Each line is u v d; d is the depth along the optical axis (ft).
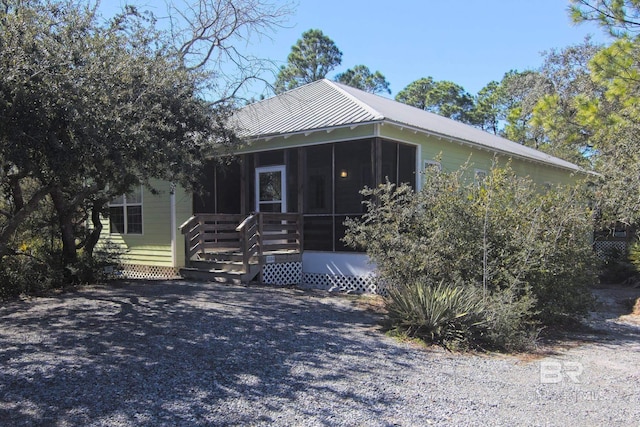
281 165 39.11
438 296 21.77
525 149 65.46
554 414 13.58
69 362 16.30
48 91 17.07
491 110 151.43
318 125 34.76
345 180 35.27
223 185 42.93
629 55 36.14
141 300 27.12
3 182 22.90
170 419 12.28
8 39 16.92
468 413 13.39
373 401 14.01
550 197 25.85
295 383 15.21
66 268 32.24
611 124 38.68
